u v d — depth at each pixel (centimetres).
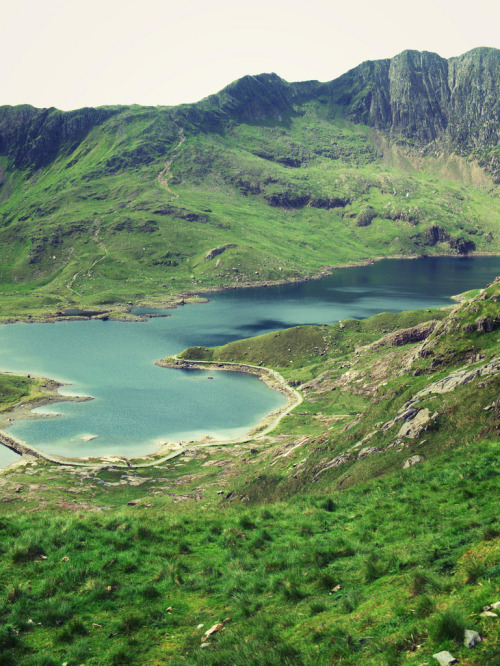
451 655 1394
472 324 10319
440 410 7025
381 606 1939
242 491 8262
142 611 2402
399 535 2848
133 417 16012
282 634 1980
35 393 18388
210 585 2691
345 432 9225
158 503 8644
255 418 15738
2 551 2977
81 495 9719
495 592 1650
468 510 2912
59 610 2356
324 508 3897
